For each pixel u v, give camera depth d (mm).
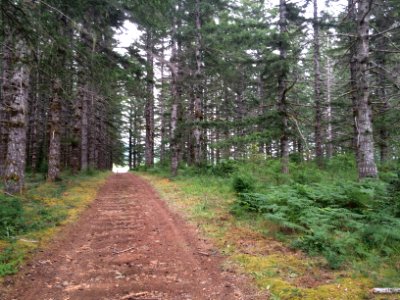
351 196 8969
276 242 7254
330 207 8828
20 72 11891
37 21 7852
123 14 13188
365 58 11172
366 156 11047
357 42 11555
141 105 39281
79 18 11492
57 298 4902
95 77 11750
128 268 6129
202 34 20953
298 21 17125
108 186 19141
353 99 16094
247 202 10086
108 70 12148
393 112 16875
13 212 8508
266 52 18094
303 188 10117
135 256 6773
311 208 8141
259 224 8609
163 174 24469
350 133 21781
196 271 5949
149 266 6227
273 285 5113
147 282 5504
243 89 29375
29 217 9141
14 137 12031
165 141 24969
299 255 6363
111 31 16812
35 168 23266
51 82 10484
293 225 7410
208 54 22578
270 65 15938
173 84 23484
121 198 14359
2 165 17922
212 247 7156
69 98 11383
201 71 22562
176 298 4922
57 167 17484
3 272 5484
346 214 7840
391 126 17578
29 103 25641
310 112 25625
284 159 16609
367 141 11086
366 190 8805
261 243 7230
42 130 28234
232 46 20219
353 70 15445
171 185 17781
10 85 12062
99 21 14227
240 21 19406
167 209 11414
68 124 30797
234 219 9344
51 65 8797
